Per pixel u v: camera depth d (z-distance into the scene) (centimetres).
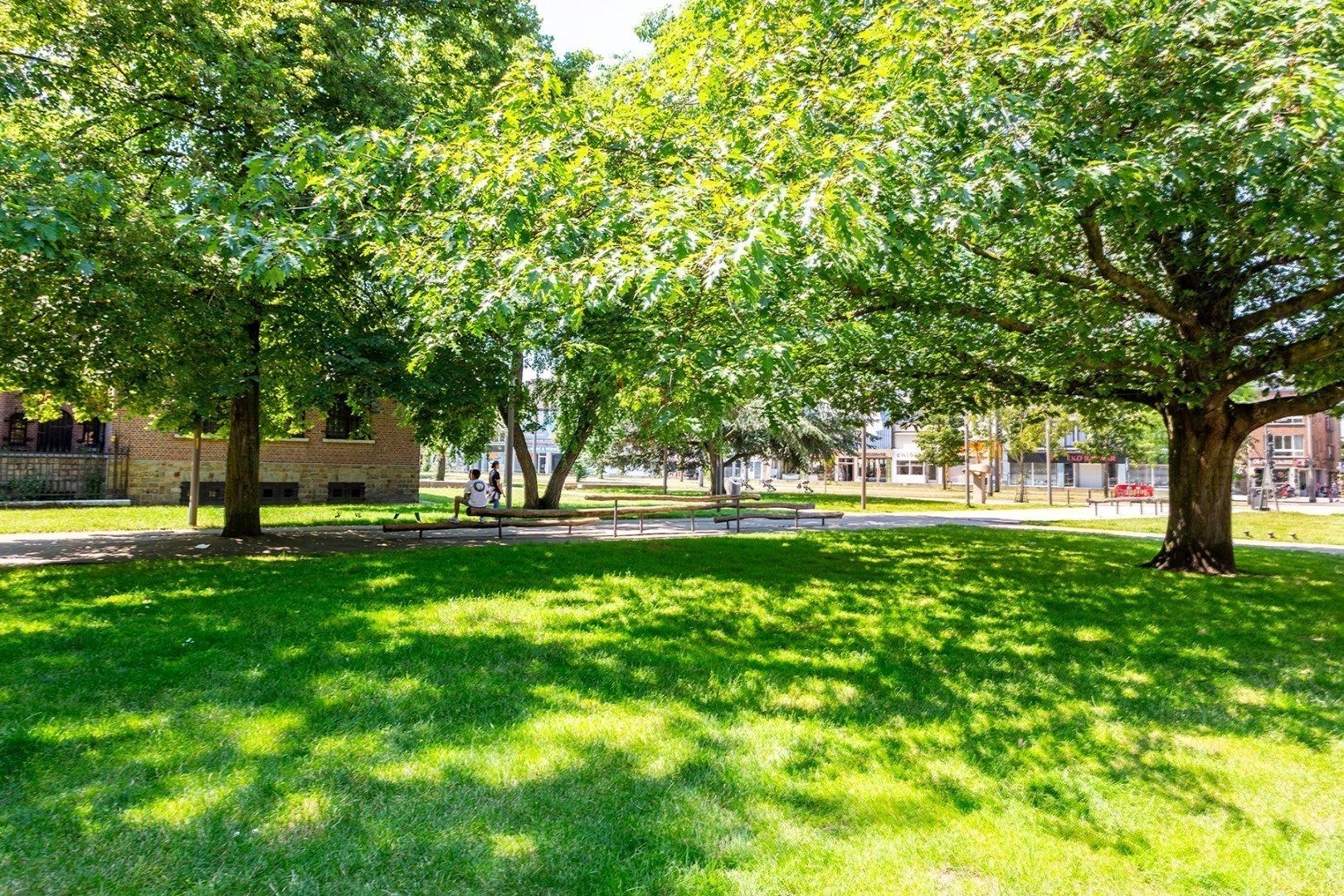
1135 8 664
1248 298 1031
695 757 399
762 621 710
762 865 302
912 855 314
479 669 540
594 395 1856
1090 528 1964
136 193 1014
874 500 3294
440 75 1391
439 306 803
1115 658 612
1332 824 350
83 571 927
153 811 328
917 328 1083
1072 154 666
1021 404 1240
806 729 443
